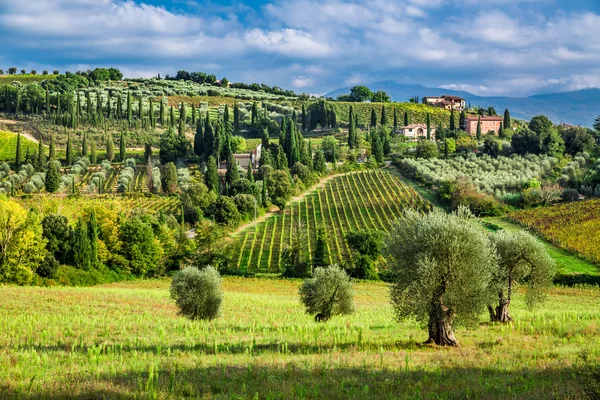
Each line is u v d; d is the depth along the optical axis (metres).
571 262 87.62
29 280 81.06
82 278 87.31
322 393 22.62
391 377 25.56
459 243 33.12
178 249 104.50
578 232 99.50
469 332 39.06
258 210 138.38
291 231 121.94
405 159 177.00
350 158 191.38
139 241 98.25
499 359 29.22
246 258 103.25
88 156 185.62
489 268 34.50
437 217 34.62
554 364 27.56
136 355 30.88
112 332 42.22
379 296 74.06
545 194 124.81
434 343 34.31
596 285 76.06
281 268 96.75
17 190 148.12
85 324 45.19
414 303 33.44
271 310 57.34
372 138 192.62
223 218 126.44
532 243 45.56
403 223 35.75
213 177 151.12
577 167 146.88
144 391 22.69
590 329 38.59
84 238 90.88
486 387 23.20
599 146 173.12
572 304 61.69
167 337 39.56
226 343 36.34
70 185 155.25
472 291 33.34
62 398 21.88
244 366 28.00
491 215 120.44
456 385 23.78
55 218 91.44
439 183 145.50
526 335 37.53
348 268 91.69
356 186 161.12
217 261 98.56
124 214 116.38
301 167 165.75
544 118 184.25
